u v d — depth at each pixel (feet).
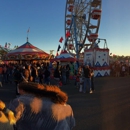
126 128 15.14
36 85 6.71
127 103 24.35
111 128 15.24
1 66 47.75
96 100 26.66
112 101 25.75
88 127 15.62
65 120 6.39
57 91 6.58
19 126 6.06
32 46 43.65
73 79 59.72
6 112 5.38
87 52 67.72
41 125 6.07
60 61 60.29
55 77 42.63
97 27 87.04
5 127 5.16
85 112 20.31
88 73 32.91
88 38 88.02
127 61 82.33
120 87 39.55
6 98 28.30
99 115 19.11
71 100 26.84
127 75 71.00
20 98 6.31
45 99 6.42
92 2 83.35
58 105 6.35
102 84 45.42
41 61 86.02
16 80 28.78
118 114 19.29
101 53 65.46
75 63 61.93
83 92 33.60
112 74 69.62
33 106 6.10
